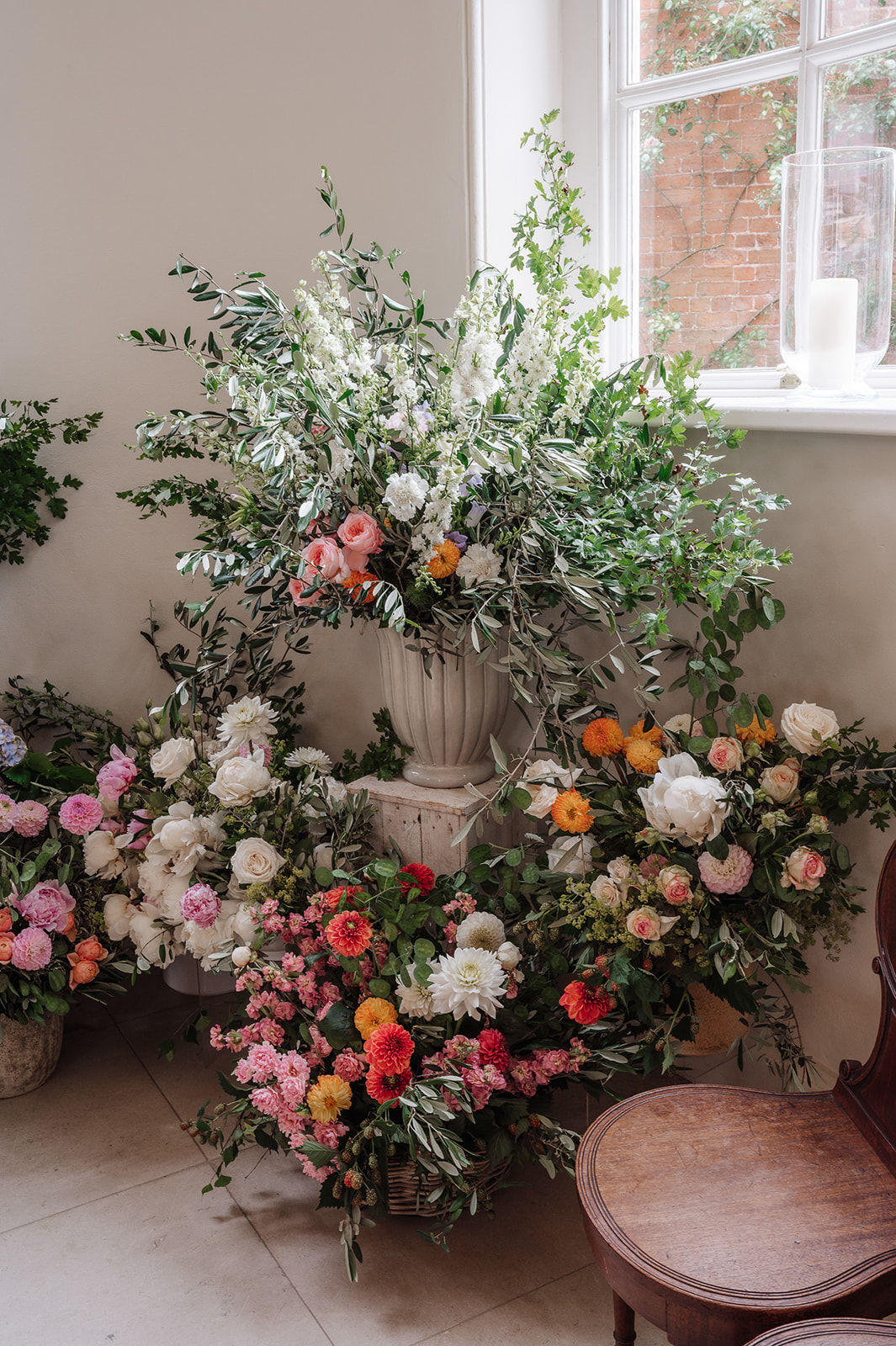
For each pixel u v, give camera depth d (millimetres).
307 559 1776
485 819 2127
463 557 1841
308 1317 1779
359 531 1771
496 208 2223
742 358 2164
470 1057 1744
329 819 2170
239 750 2262
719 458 1871
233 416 1801
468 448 1768
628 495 1881
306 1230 1975
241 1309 1796
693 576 1794
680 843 1818
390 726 2395
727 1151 1472
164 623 2805
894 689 1792
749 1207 1369
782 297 1939
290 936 1988
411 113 2242
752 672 2037
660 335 2275
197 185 2510
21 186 2604
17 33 2521
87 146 2557
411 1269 1876
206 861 2229
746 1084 2205
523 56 2193
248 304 1956
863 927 1916
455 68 2152
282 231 2461
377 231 2361
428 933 2027
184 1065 2473
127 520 2754
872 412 1689
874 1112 1487
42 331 2684
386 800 2178
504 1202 2031
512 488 1817
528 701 1854
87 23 2488
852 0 1866
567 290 2309
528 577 1867
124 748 2715
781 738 1923
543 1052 1805
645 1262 1286
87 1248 1936
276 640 2701
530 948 2008
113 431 2707
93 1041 2572
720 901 1793
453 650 1984
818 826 1703
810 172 1825
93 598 2824
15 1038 2314
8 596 2848
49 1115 2309
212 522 2482
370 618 2035
